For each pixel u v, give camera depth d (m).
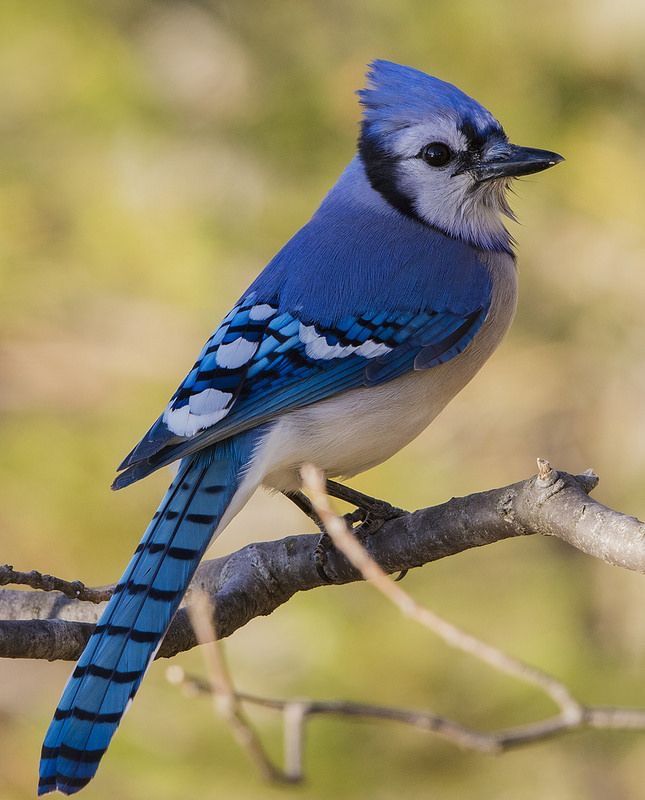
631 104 12.82
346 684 11.07
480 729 11.20
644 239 12.57
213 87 13.36
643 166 12.54
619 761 11.91
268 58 13.29
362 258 9.03
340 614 11.37
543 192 12.57
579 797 11.63
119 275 12.25
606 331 12.85
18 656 7.00
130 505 11.55
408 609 6.84
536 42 12.56
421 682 11.22
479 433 12.75
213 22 13.48
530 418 12.85
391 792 11.18
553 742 11.70
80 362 11.92
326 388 8.48
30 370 11.91
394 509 8.16
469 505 7.39
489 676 11.27
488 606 11.83
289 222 12.55
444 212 9.45
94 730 6.91
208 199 12.70
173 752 10.83
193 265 12.20
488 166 9.39
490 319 9.20
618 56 12.52
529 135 12.41
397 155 9.49
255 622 11.25
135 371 11.83
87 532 11.38
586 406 12.91
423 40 12.75
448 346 8.88
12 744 11.48
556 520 6.97
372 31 13.01
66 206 12.53
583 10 12.50
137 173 12.80
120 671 7.05
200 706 10.85
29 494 11.38
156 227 12.30
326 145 12.93
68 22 13.04
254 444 8.22
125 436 11.53
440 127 9.41
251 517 12.94
